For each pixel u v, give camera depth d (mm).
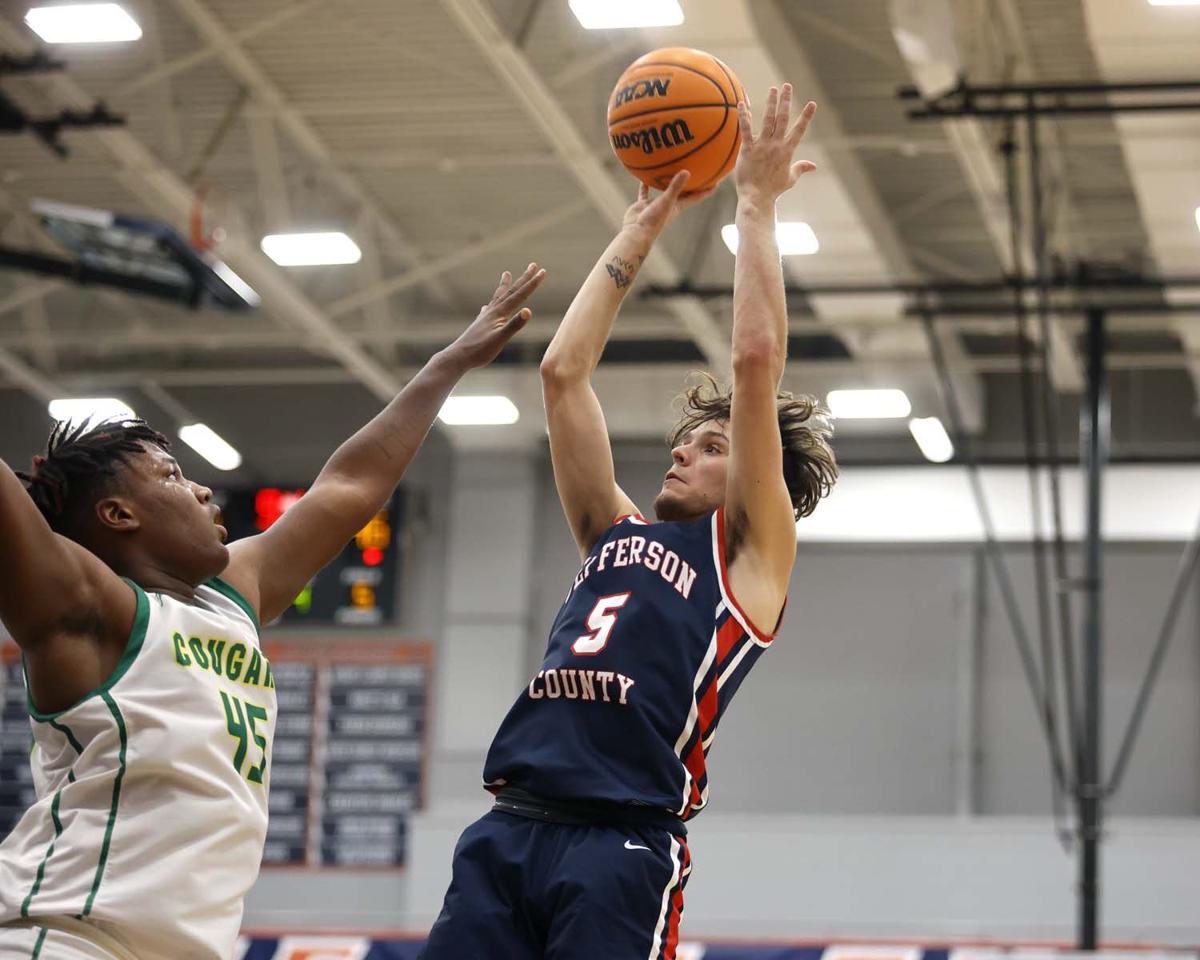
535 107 11742
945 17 10336
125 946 2980
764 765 16875
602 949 3229
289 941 11508
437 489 18141
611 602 3555
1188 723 16219
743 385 3623
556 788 3365
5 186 14453
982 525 16938
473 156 13516
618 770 3377
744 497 3600
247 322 16719
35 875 2980
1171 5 10023
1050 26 11594
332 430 18109
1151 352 16547
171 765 3061
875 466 17250
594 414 3982
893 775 16578
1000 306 14102
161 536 3297
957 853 15125
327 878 17125
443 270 15680
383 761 17375
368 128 13211
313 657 17781
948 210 14281
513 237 14047
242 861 3141
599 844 3332
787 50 11180
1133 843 14961
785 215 12969
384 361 16375
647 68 4328
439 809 17094
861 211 12984
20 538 2938
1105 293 15094
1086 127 12773
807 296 14438
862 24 11547
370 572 17797
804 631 17125
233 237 13172
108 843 3000
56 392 17203
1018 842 15055
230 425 18203
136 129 13258
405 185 14250
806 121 3857
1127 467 16828
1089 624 13562
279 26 11812
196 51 12438
